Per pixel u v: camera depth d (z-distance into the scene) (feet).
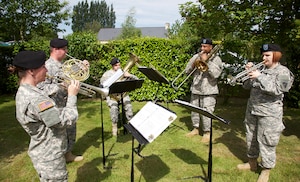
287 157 14.53
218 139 17.46
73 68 9.36
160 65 28.53
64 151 8.03
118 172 12.87
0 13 42.47
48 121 6.86
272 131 10.82
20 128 19.79
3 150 15.57
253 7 16.21
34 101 6.88
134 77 15.74
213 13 17.34
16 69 7.08
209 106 16.35
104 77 17.88
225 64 26.00
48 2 48.47
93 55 29.76
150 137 8.53
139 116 9.69
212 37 19.79
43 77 7.38
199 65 15.24
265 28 17.31
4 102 28.99
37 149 7.47
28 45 31.78
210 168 10.46
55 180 7.68
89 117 22.90
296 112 24.14
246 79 11.58
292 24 15.58
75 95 7.86
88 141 17.02
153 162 13.97
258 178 11.64
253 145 12.32
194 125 17.92
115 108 17.66
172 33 43.50
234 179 12.12
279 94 10.23
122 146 16.16
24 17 45.70
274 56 10.49
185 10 19.89
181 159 14.33
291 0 15.72
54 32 53.67
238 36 19.51
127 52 28.81
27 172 12.82
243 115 23.67
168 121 8.74
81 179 12.23
